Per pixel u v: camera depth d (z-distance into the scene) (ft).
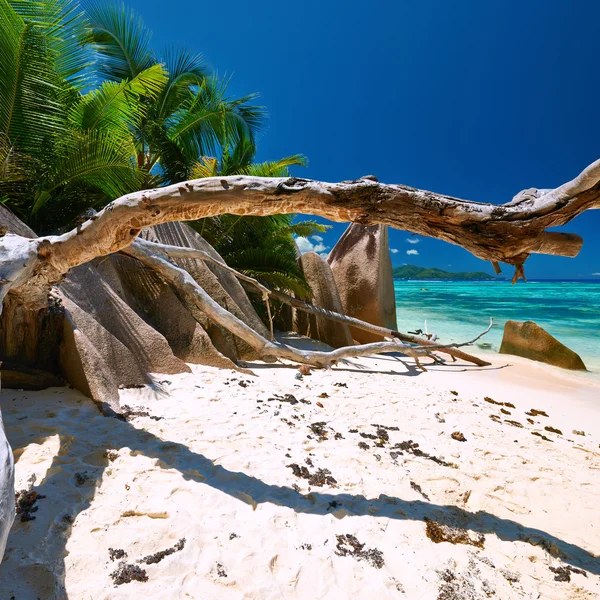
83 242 10.22
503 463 13.30
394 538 9.19
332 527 9.34
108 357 15.97
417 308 95.61
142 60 36.09
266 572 7.77
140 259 20.31
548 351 33.99
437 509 10.47
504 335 37.81
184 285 20.51
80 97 23.43
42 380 14.44
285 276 31.78
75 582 7.02
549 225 7.18
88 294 17.44
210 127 34.37
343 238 42.22
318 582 7.71
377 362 30.09
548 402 21.99
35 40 18.26
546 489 11.89
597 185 6.55
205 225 34.04
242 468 11.41
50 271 11.26
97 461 10.75
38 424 11.91
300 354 21.74
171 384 17.46
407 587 7.82
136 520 8.76
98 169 19.63
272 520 9.30
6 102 17.97
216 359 21.29
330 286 35.45
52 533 7.97
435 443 14.56
